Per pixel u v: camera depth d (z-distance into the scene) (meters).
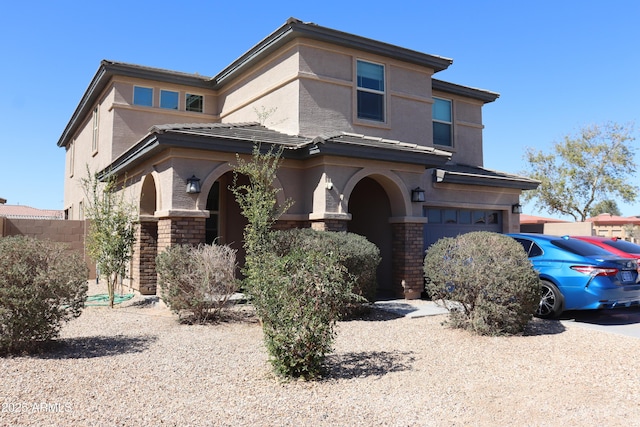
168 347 7.82
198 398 5.48
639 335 8.90
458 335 8.77
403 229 13.36
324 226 12.11
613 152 33.41
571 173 34.09
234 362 6.98
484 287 8.68
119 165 14.27
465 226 16.55
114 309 11.40
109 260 11.98
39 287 7.21
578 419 5.06
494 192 17.27
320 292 6.43
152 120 16.81
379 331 9.11
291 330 6.23
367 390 5.85
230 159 12.03
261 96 15.25
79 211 22.25
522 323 8.80
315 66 13.94
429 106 16.34
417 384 6.10
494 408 5.34
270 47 14.45
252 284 7.24
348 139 12.73
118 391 5.68
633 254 11.70
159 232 11.89
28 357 7.07
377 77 15.25
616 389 5.98
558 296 10.36
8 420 4.75
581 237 12.74
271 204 10.12
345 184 12.49
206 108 17.98
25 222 17.27
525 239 11.45
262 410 5.14
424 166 13.98
